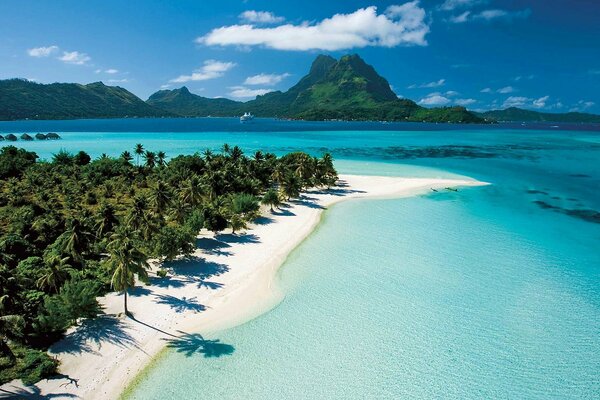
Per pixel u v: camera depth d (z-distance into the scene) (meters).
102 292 47.78
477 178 131.75
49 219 64.62
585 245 69.81
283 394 34.44
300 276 56.16
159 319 44.16
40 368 34.88
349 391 34.97
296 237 71.56
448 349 40.78
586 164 165.88
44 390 33.41
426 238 72.44
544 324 45.41
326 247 67.19
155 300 47.84
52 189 98.00
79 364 36.72
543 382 36.59
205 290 51.03
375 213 88.38
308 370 37.38
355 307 48.22
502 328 44.50
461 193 109.12
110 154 188.38
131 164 128.75
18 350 37.09
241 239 69.50
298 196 99.44
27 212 71.00
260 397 34.03
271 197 86.62
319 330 43.47
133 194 98.31
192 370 36.88
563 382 36.62
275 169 109.62
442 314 47.03
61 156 135.38
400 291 52.25
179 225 69.31
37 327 38.75
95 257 56.94
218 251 63.66
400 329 43.94
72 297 41.12
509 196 106.44
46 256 50.88
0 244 51.22
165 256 56.97
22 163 121.88
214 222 69.81
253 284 53.31
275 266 59.16
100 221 61.78
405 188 114.44
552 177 135.00
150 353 38.84
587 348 41.38
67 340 39.62
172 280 53.03
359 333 43.06
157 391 34.31
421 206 95.00
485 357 39.72
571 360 39.53
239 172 103.50
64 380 34.72
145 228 58.75
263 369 37.31
